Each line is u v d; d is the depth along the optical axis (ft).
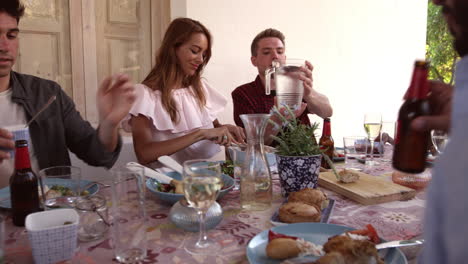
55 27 8.48
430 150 6.06
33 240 2.56
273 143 6.39
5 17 4.90
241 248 2.88
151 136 6.41
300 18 11.88
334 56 12.98
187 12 9.57
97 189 4.10
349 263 2.39
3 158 3.47
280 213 3.37
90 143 5.69
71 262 2.65
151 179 4.40
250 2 10.68
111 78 4.67
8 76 5.56
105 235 3.11
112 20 9.20
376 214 3.63
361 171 5.30
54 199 3.41
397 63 14.83
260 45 8.95
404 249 2.95
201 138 6.07
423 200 4.08
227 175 4.43
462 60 1.68
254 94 8.96
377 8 13.88
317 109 7.32
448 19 1.72
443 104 2.35
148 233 3.16
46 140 5.70
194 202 2.88
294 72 5.35
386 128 6.97
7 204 3.67
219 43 10.25
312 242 2.89
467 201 1.45
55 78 8.63
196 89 7.06
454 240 1.50
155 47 9.76
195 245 2.91
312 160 4.03
